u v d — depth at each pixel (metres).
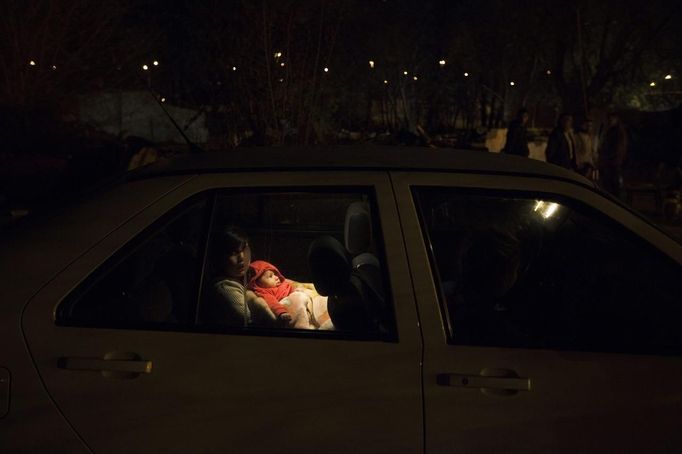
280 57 9.43
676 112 21.23
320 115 10.38
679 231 12.43
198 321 2.69
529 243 2.95
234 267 2.90
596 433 2.49
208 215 2.80
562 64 27.72
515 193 2.81
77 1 18.50
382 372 2.54
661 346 2.63
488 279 2.86
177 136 22.20
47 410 2.56
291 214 3.26
